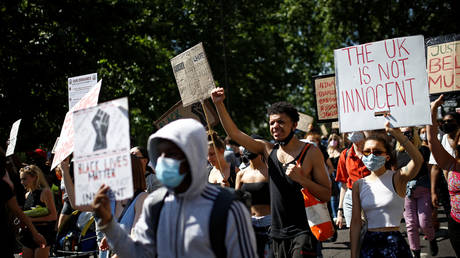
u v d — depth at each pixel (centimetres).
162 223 228
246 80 2598
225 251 217
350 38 2400
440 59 423
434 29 2080
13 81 1472
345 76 387
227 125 380
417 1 2142
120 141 225
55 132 1603
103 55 1725
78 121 238
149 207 237
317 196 354
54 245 562
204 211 218
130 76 1964
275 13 2703
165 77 2116
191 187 218
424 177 604
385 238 354
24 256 582
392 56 373
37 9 1567
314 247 360
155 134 226
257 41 2533
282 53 2772
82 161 234
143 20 2061
